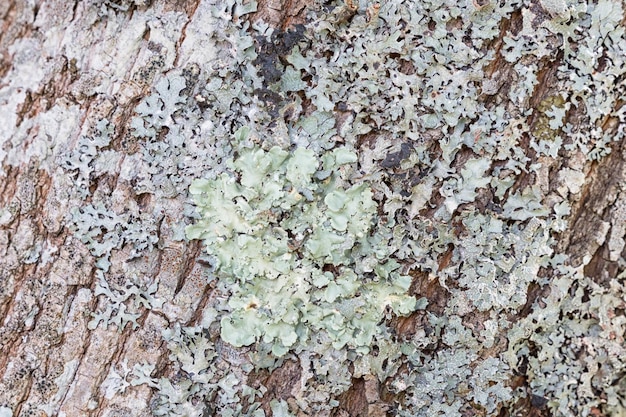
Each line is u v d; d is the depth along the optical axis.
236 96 0.68
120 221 0.68
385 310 0.70
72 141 0.68
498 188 0.70
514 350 0.71
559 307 0.71
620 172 0.71
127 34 0.68
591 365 0.72
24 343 0.68
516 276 0.70
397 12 0.69
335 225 0.69
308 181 0.68
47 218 0.68
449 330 0.70
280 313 0.69
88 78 0.68
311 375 0.69
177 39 0.68
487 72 0.69
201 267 0.69
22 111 0.68
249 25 0.68
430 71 0.69
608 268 0.72
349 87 0.69
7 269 0.68
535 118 0.70
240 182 0.69
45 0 0.68
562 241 0.71
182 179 0.69
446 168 0.69
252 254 0.69
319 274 0.69
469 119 0.69
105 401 0.69
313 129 0.69
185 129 0.68
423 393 0.71
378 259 0.69
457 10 0.69
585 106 0.70
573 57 0.70
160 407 0.69
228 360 0.69
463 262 0.70
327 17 0.68
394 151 0.69
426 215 0.70
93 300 0.69
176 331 0.69
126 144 0.68
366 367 0.70
